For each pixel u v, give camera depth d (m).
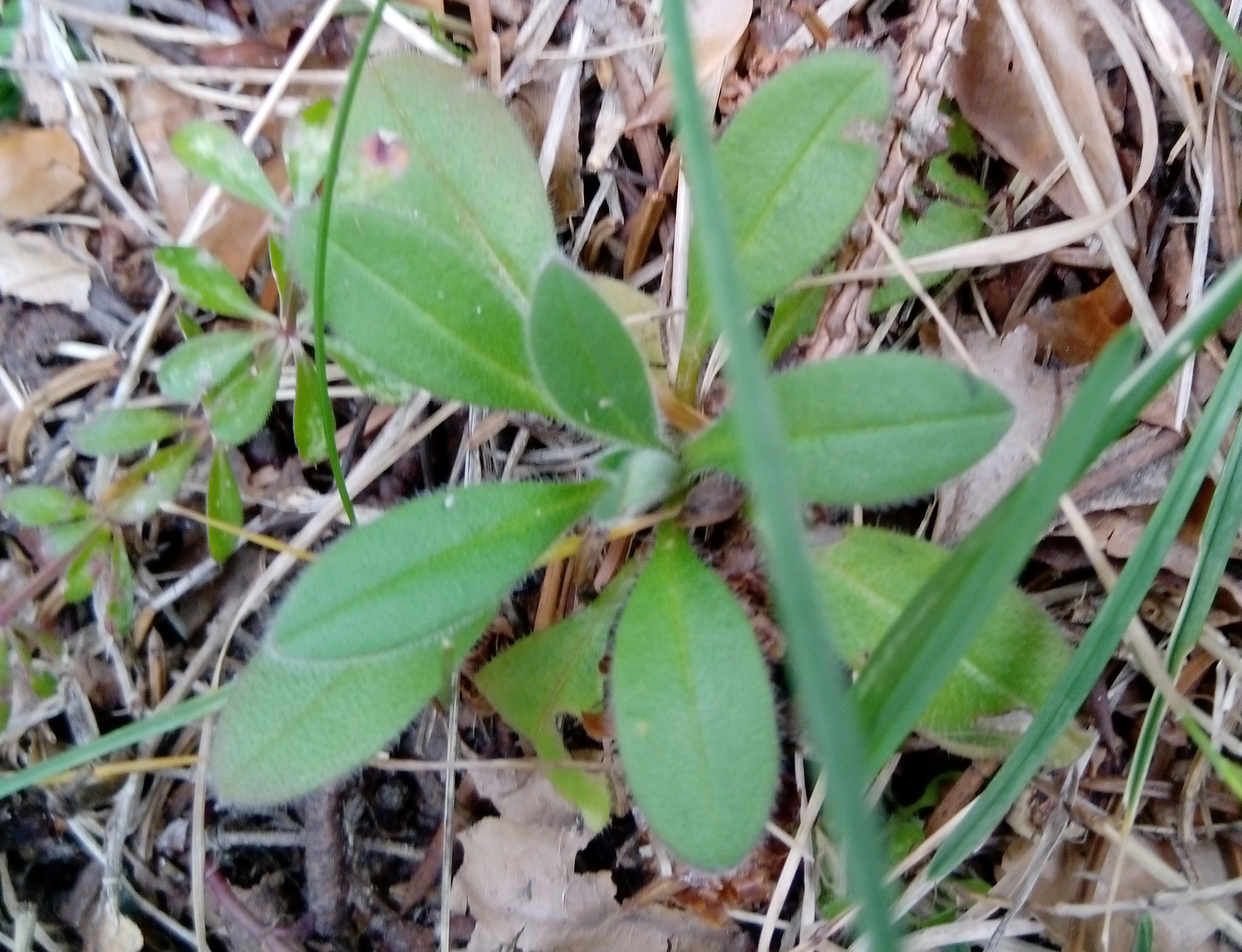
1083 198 0.19
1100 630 0.16
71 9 0.19
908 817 0.19
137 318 0.20
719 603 0.16
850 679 0.18
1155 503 0.18
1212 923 0.19
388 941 0.20
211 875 0.20
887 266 0.18
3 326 0.19
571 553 0.18
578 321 0.15
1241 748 0.19
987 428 0.15
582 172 0.20
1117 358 0.14
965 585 0.15
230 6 0.20
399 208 0.17
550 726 0.18
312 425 0.18
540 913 0.19
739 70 0.19
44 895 0.20
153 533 0.20
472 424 0.19
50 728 0.20
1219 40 0.18
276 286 0.19
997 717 0.17
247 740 0.16
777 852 0.19
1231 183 0.19
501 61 0.20
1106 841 0.19
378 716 0.17
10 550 0.20
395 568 0.16
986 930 0.19
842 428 0.15
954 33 0.18
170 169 0.20
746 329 0.12
